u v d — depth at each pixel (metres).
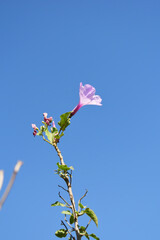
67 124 0.84
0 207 0.21
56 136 0.83
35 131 0.84
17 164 0.22
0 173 0.22
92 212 0.78
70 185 0.80
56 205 0.79
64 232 0.79
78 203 0.79
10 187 0.21
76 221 0.78
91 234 0.78
